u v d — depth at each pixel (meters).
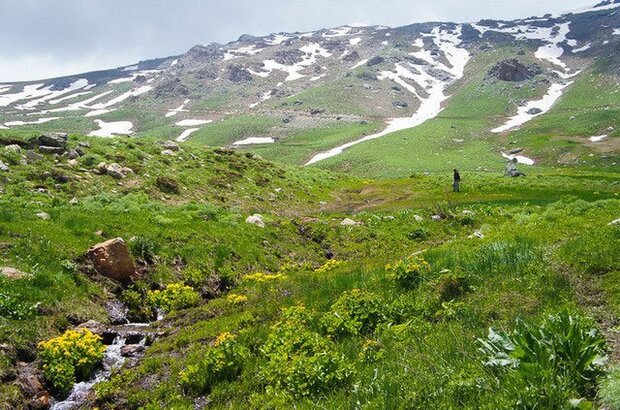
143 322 15.54
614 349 7.00
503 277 11.12
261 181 46.16
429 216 32.47
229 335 10.77
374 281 13.52
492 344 6.96
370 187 61.44
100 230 19.56
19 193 23.39
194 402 9.27
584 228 17.50
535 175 69.69
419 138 180.25
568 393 5.41
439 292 11.28
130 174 33.00
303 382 8.17
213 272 19.77
